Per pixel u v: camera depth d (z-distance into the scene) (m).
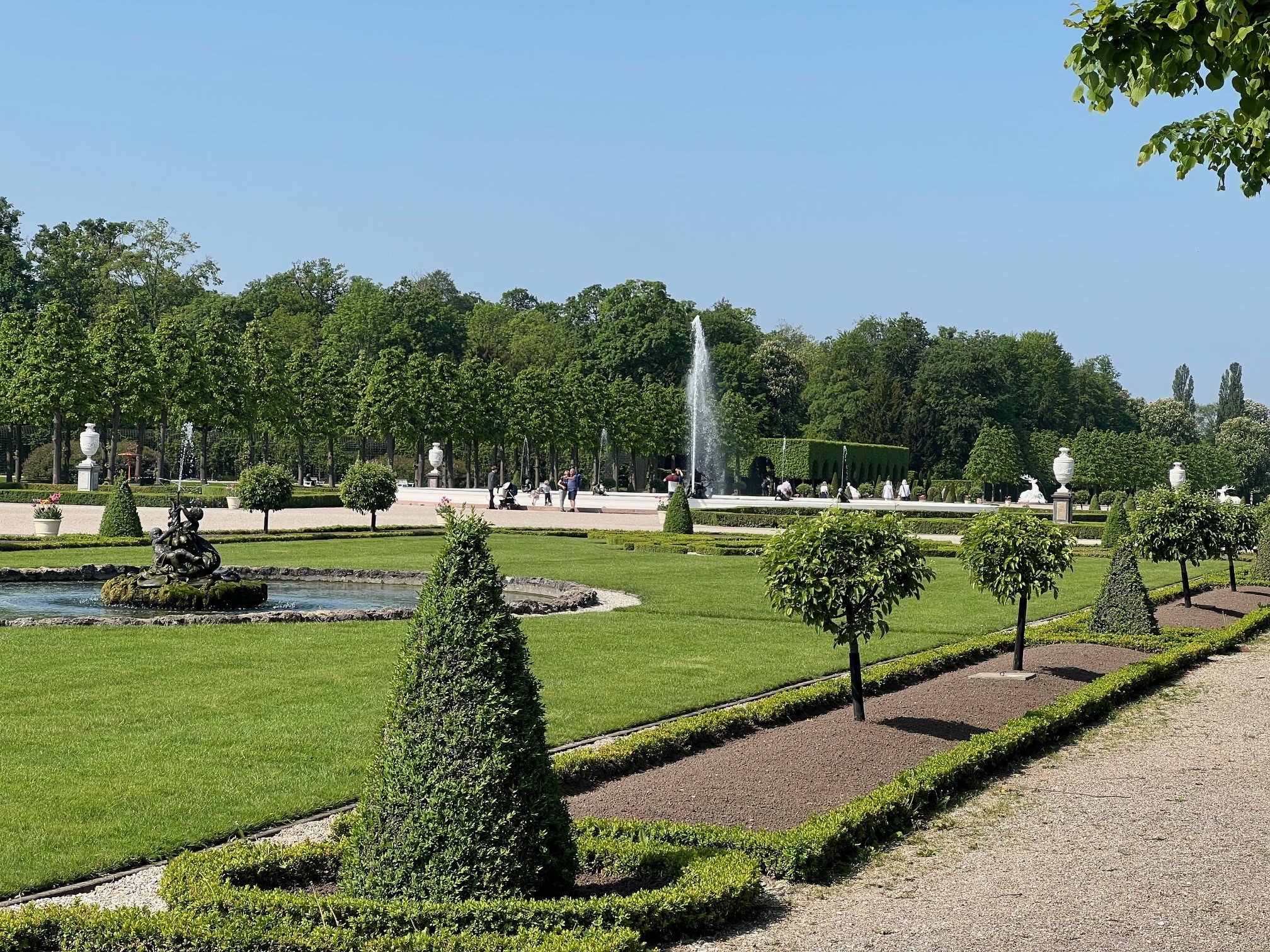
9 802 8.89
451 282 131.25
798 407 109.50
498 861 6.43
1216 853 8.61
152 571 21.41
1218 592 26.12
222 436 90.00
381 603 22.70
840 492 68.62
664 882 7.43
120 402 63.38
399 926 6.16
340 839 7.66
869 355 122.50
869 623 11.93
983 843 8.89
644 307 102.25
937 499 92.12
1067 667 15.83
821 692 13.04
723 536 40.84
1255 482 139.88
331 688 13.34
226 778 9.69
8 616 19.45
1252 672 16.94
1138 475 106.12
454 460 98.19
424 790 6.46
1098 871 8.21
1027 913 7.36
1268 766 11.38
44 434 81.88
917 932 7.03
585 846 7.77
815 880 8.02
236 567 27.38
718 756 10.53
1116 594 19.19
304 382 74.88
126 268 94.44
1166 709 14.23
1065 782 10.72
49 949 6.06
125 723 11.47
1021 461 100.12
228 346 67.94
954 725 11.96
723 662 15.86
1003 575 14.87
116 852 7.93
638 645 17.11
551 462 91.81
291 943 5.95
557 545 37.59
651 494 65.31
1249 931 7.06
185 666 14.60
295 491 61.47
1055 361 118.69
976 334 121.62
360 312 98.88
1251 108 9.11
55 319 61.25
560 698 13.17
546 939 6.02
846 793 9.52
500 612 6.68
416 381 73.12
